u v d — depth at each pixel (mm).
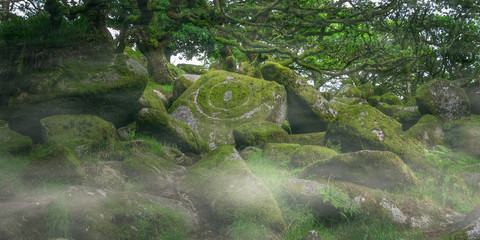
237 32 11570
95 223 3709
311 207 4586
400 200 4582
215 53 16266
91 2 8117
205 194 4652
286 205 4633
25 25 7309
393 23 11062
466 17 10148
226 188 4543
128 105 7992
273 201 4371
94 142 6473
